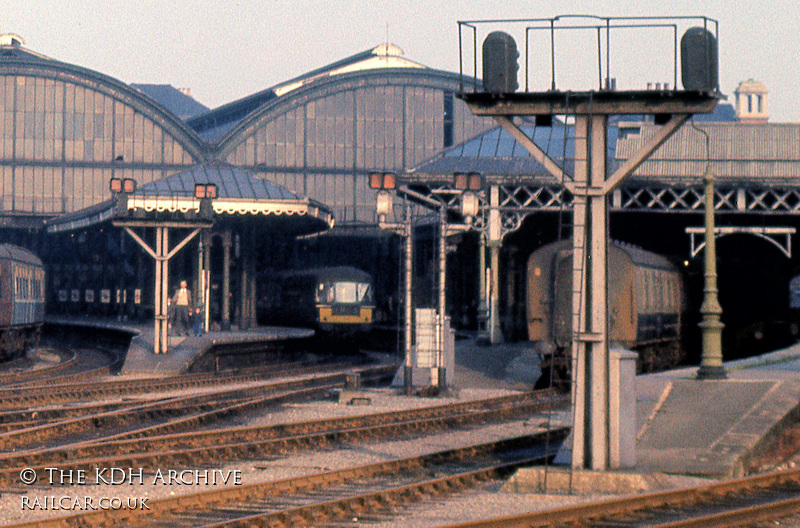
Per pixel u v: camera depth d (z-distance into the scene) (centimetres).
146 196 8906
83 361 8750
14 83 14975
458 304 13075
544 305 5969
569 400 5253
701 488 2458
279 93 16675
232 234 10794
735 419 3269
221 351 7750
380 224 5356
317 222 10362
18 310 8381
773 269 11162
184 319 8025
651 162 8281
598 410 2616
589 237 2623
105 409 4609
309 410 4741
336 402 5116
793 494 2528
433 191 5512
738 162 8181
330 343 10606
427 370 5794
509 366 7419
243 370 7400
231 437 3647
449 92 15825
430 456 3147
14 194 14900
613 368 2636
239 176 9719
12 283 8125
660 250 11844
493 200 8344
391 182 5269
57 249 14950
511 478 2647
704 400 3512
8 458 2909
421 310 5459
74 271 14725
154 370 6788
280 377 7012
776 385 3647
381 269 15462
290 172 15388
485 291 8800
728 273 10144
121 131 15188
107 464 2867
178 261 11675
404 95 15700
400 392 5553
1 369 7494
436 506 2394
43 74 15000
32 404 4884
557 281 5881
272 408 4812
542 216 10594
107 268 14212
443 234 5444
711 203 4031
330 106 15550
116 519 2144
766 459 3066
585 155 2609
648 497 2323
